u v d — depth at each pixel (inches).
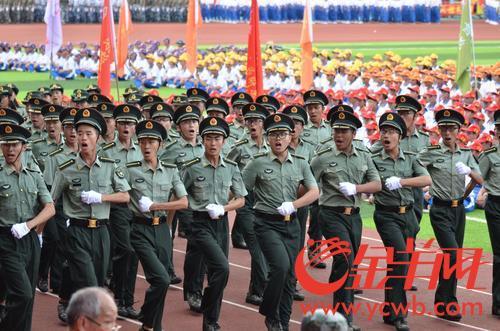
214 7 5251.0
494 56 3644.2
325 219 925.8
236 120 1240.2
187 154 1078.4
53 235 1012.5
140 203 868.6
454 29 4940.9
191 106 1081.4
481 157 981.2
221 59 2817.4
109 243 890.1
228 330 914.1
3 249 820.6
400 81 2194.9
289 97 1839.3
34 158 993.5
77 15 5088.6
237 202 913.5
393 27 5044.3
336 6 5221.5
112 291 980.6
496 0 5182.1
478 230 1336.1
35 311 965.2
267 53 2859.3
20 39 4141.2
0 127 823.7
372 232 1326.3
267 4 5132.9
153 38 4249.5
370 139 1433.3
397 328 919.0
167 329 916.6
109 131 1083.3
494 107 1656.0
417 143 1125.7
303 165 901.2
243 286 1068.5
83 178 872.3
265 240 883.4
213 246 894.4
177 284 1074.1
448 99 1883.6
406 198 949.8
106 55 1600.6
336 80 2409.0
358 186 911.7
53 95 1466.5
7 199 823.1
